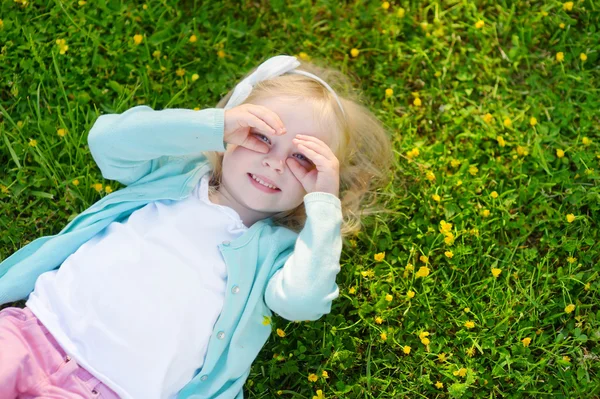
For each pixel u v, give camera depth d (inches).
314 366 108.0
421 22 126.9
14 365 88.3
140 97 119.6
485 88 124.1
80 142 114.4
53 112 117.5
